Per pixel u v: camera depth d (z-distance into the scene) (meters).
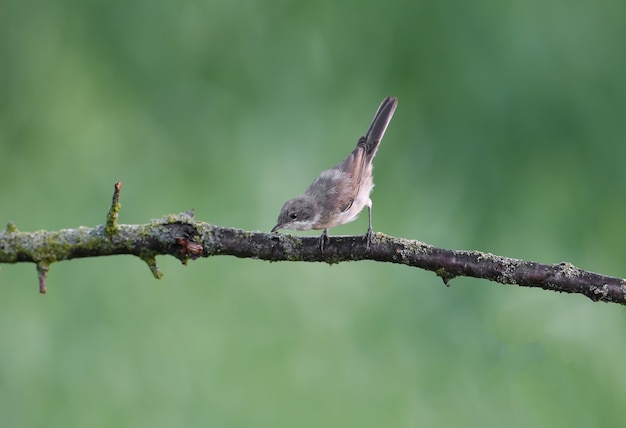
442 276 7.46
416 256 7.43
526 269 7.23
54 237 7.14
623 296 7.06
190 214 7.45
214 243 7.41
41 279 7.12
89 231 7.21
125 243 7.23
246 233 7.47
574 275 7.15
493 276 7.30
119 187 7.05
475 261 7.34
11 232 7.13
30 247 7.09
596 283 7.11
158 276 7.34
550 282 7.19
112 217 7.14
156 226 7.29
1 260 7.11
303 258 7.55
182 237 7.28
